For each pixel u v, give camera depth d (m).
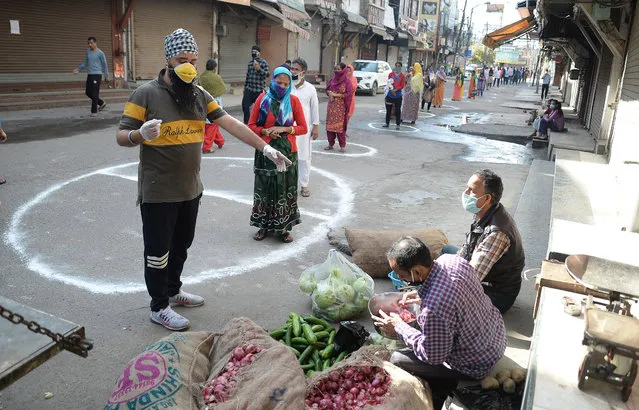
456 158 10.59
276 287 4.49
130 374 2.52
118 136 3.29
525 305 4.20
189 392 2.52
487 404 2.89
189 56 3.39
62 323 2.16
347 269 4.09
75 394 3.00
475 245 3.78
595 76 13.64
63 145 9.38
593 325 2.27
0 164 7.81
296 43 26.16
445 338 2.67
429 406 2.71
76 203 6.27
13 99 12.82
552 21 15.17
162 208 3.51
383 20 37.50
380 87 26.70
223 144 9.95
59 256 4.80
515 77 64.94
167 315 3.73
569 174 7.59
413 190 7.82
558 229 4.46
